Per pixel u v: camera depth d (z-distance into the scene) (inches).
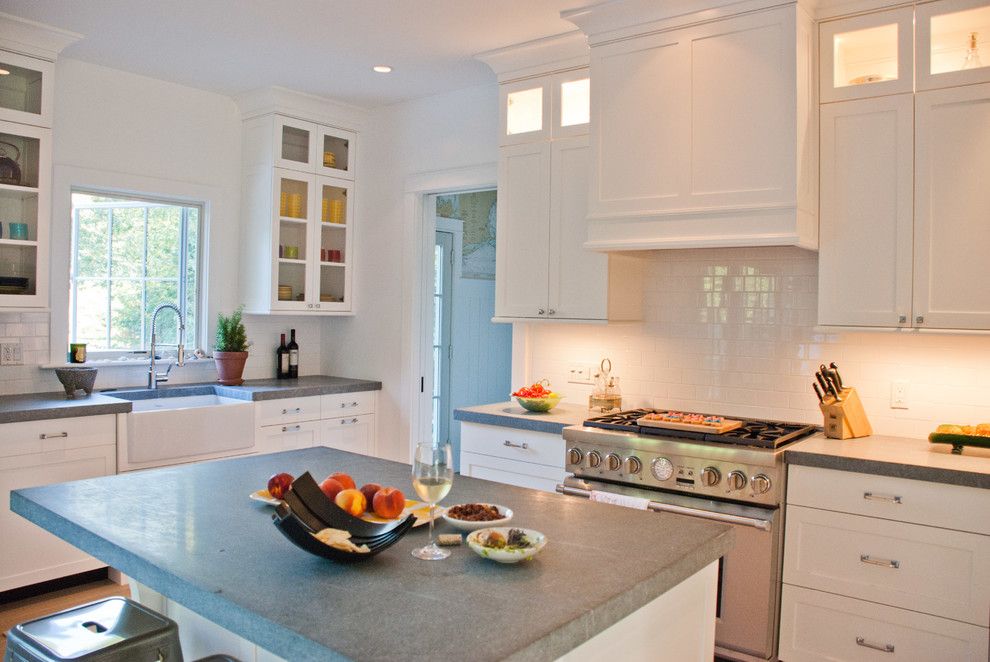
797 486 113.9
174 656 72.0
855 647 109.7
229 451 171.0
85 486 88.4
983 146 110.5
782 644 115.8
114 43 155.9
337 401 193.8
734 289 144.5
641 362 156.3
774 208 119.6
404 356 197.0
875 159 119.2
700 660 75.5
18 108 148.0
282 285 192.5
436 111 190.5
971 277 111.4
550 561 64.9
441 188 189.2
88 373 159.0
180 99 185.3
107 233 179.8
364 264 207.2
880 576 107.4
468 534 72.3
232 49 158.9
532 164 155.3
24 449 137.6
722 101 124.5
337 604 54.7
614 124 135.9
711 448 118.2
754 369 142.3
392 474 96.7
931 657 103.7
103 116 171.8
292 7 136.5
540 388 152.4
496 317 160.6
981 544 99.7
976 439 109.6
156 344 188.1
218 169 193.2
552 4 134.0
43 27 144.6
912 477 104.0
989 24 114.7
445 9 136.4
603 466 129.2
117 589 149.5
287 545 67.9
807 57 121.8
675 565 64.8
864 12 119.7
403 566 63.2
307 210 195.9
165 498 83.3
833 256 122.8
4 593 141.9
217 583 58.6
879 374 129.6
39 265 151.6
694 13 126.6
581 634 52.9
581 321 147.7
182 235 192.7
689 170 127.9
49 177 152.3
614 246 136.3
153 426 156.1
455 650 47.4
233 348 188.5
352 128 204.8
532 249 155.2
